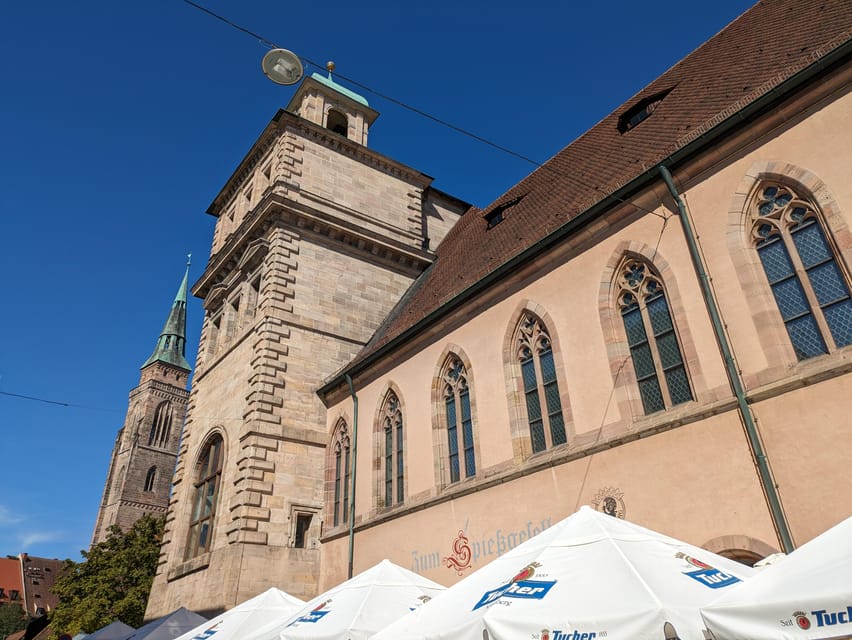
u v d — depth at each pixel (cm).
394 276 3350
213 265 3550
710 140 1467
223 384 3014
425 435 2114
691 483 1309
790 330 1273
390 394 2392
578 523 959
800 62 1367
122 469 11394
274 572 2297
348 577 2222
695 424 1341
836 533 678
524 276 1916
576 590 765
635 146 2014
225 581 2222
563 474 1588
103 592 4697
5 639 8681
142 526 5281
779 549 1135
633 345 1566
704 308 1404
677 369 1448
